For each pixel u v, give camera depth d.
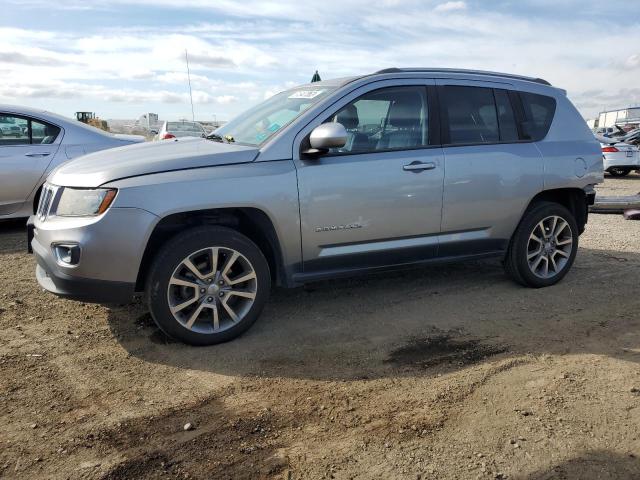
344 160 3.88
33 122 6.78
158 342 3.69
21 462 2.42
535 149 4.64
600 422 2.75
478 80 4.53
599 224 8.04
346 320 4.11
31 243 3.84
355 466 2.42
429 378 3.22
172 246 3.42
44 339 3.71
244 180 3.53
